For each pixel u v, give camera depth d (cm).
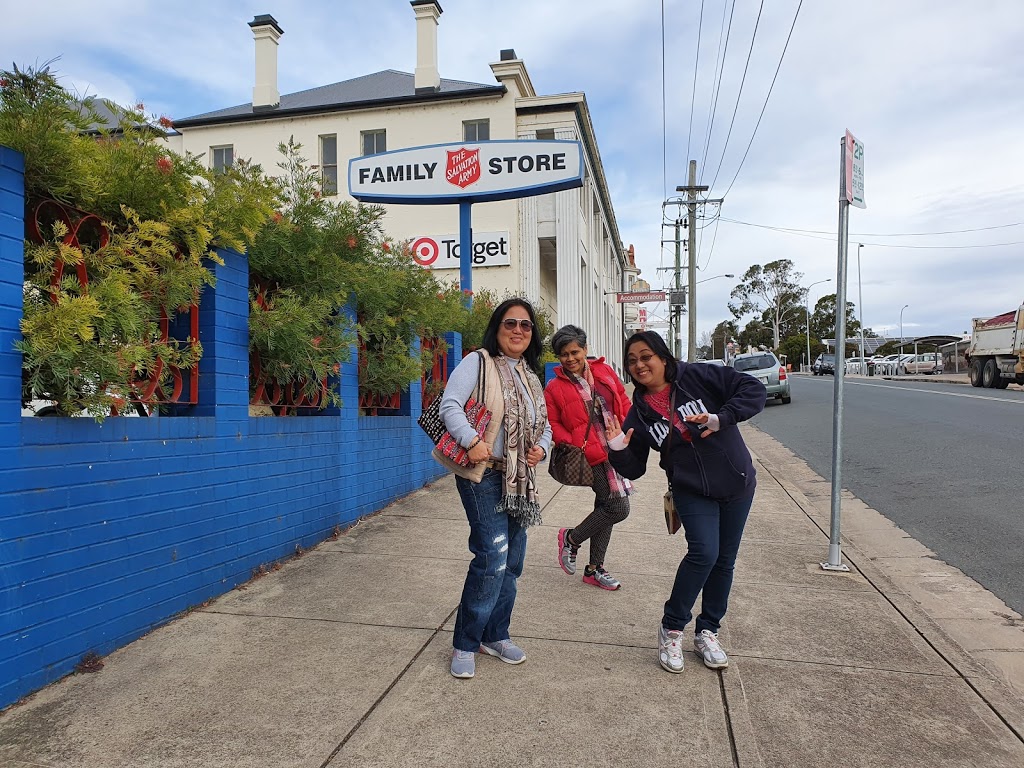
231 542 429
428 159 939
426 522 600
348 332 550
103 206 348
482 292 1215
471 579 318
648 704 301
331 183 563
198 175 404
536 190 918
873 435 1206
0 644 281
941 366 4056
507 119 1728
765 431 1390
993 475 813
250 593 423
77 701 291
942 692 315
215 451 414
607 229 2875
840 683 322
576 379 436
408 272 678
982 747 272
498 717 288
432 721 284
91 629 325
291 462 500
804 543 561
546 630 380
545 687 314
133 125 362
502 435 319
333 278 531
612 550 538
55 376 297
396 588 435
